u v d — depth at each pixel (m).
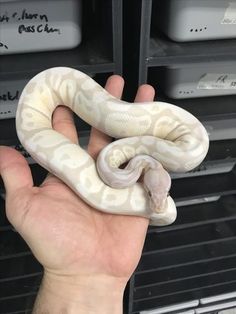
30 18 0.22
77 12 0.22
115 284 0.20
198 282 0.35
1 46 0.22
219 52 0.23
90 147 0.23
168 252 0.33
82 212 0.20
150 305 0.34
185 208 0.32
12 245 0.30
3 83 0.24
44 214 0.18
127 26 0.24
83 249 0.19
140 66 0.22
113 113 0.21
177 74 0.25
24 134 0.21
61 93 0.22
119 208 0.19
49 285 0.20
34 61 0.23
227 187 0.30
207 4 0.22
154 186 0.19
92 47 0.24
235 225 0.34
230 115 0.26
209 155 0.29
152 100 0.23
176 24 0.23
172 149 0.21
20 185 0.19
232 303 0.36
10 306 0.32
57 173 0.20
